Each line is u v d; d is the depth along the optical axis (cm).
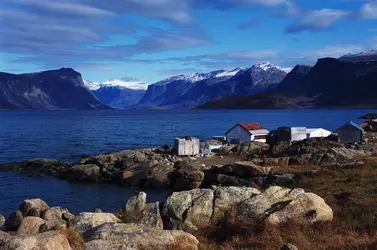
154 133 13925
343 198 2195
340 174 3512
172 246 1493
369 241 1504
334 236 1605
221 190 2031
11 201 4484
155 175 5250
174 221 1936
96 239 1494
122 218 2092
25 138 12000
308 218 1772
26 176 5997
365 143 5994
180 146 6888
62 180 5744
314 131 8000
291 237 1612
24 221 2409
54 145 10219
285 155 5747
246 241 1639
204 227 1891
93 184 5491
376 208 1872
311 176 3712
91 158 6284
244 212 1867
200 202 1975
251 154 6581
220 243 1689
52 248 1149
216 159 6375
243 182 4438
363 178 3056
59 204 4366
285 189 1966
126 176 5419
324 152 4878
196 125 18262
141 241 1501
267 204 1872
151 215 1980
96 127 17225
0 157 8088
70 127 17250
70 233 1420
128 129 15938
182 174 4975
